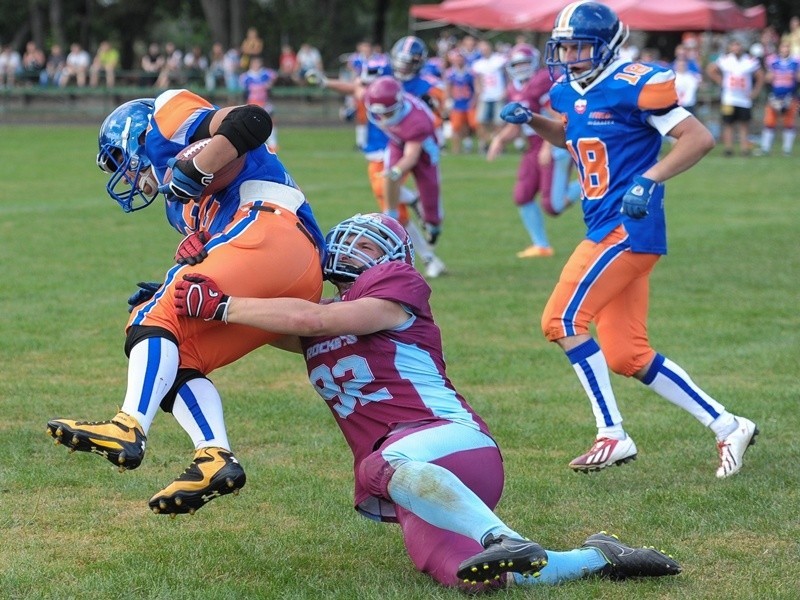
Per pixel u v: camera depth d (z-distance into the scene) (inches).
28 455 275.3
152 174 213.6
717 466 273.6
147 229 685.3
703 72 1477.6
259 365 379.2
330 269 208.5
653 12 1294.3
